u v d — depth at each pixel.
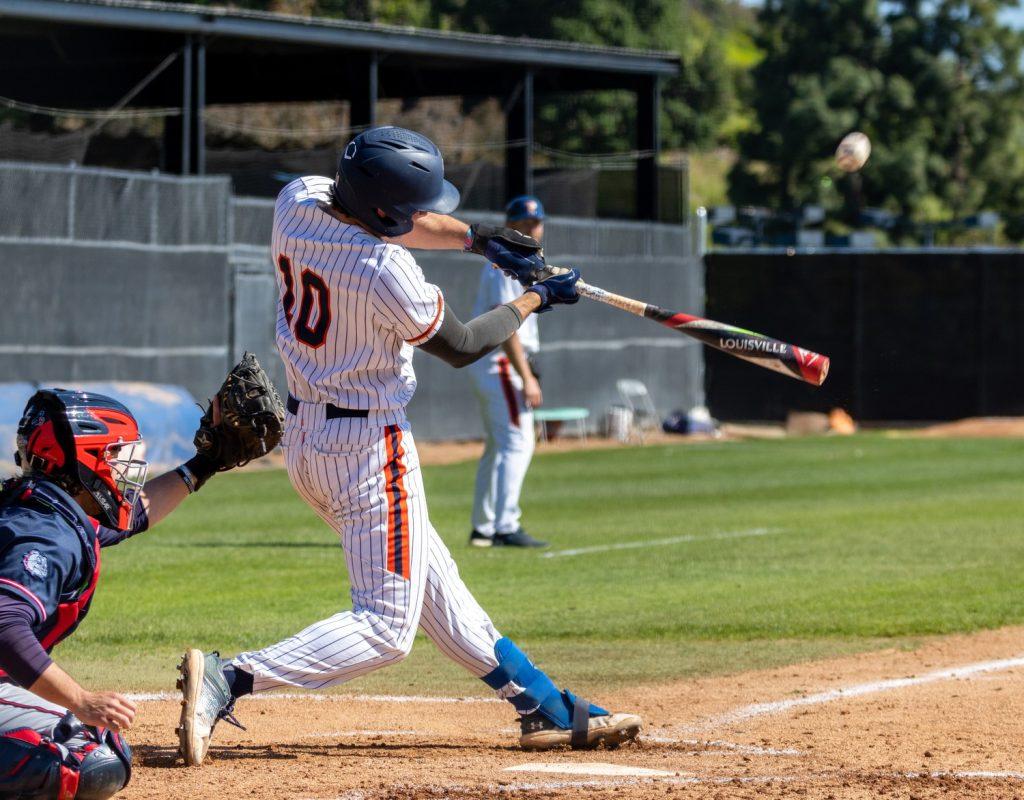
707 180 167.50
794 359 13.65
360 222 12.21
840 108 129.88
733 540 33.06
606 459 56.84
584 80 79.00
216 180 54.62
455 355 12.54
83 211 51.22
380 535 12.54
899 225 121.44
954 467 52.62
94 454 10.74
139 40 65.25
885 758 13.72
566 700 14.00
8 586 9.84
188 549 31.34
